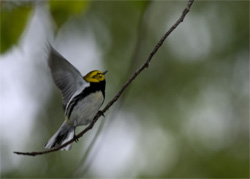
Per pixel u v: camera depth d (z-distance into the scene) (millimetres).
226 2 15586
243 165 14086
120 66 14164
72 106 7328
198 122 14812
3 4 6156
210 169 14117
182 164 14258
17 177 13227
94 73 7664
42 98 14648
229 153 14367
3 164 13344
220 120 15078
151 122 14742
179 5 15328
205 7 15508
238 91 15273
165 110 14828
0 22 6199
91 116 7500
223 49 15438
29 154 6027
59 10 6227
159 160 14398
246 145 14680
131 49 14359
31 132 14086
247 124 15055
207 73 15156
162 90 14945
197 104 14914
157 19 15109
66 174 13281
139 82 14930
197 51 15328
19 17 6203
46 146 7242
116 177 13945
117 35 14617
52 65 6418
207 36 15422
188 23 15383
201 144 14531
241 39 15453
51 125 14398
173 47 15219
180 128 14703
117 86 13852
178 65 15102
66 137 7453
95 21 14641
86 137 13461
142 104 14852
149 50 14812
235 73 15312
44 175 13375
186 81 15000
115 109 8469
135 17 14570
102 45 14547
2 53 6328
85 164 8945
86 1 6215
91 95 7406
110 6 14625
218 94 15078
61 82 6656
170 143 14625
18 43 6316
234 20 15555
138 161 14367
